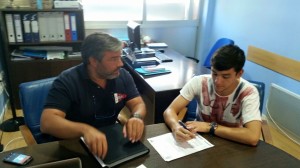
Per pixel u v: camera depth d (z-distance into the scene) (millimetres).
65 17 3002
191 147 1202
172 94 2074
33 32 2957
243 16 3240
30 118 1562
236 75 1381
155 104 2064
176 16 3928
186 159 1119
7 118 2883
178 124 1346
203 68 2574
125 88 1576
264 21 2939
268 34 2912
